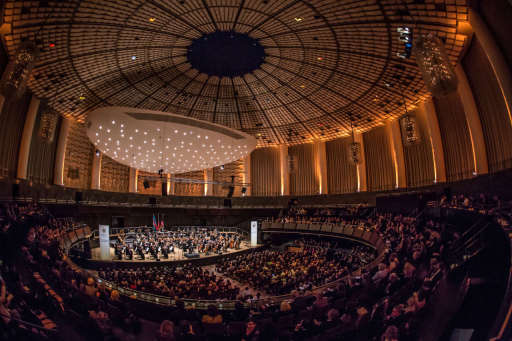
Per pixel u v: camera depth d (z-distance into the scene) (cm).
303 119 3534
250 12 1933
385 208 2927
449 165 2498
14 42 1808
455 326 594
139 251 2530
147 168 2684
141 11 1858
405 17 1747
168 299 1140
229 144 2280
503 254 714
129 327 922
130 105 3062
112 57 2295
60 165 2956
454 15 1617
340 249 3044
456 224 1375
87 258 2353
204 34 2173
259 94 3123
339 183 3822
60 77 2381
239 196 4256
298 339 802
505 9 1255
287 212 4041
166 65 2573
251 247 3303
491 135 1872
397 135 3150
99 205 3148
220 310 1062
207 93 3089
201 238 3216
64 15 1745
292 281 1670
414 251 1195
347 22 1917
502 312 460
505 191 1577
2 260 868
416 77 2380
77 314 805
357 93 2858
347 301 1005
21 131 2480
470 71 1969
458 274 747
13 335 529
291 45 2316
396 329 615
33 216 1664
